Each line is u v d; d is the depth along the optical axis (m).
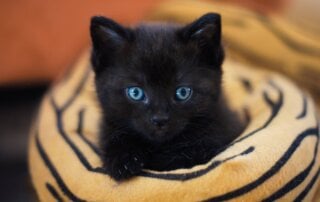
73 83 0.41
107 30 0.31
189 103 0.31
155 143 0.31
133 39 0.31
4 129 0.52
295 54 0.46
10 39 0.48
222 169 0.28
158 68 0.30
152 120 0.30
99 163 0.31
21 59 0.49
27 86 0.51
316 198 0.32
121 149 0.30
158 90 0.30
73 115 0.37
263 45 0.47
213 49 0.31
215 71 0.32
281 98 0.37
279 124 0.33
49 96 0.41
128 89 0.30
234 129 0.33
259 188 0.28
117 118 0.31
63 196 0.31
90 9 0.50
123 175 0.29
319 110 0.43
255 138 0.31
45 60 0.50
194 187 0.28
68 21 0.50
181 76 0.30
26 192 0.45
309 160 0.30
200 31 0.31
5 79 0.49
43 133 0.36
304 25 0.53
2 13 0.48
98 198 0.29
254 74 0.43
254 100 0.39
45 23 0.49
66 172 0.31
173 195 0.28
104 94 0.32
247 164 0.28
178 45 0.30
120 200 0.29
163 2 0.52
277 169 0.29
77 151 0.33
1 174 0.47
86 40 0.50
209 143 0.32
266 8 0.58
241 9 0.50
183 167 0.31
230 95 0.40
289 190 0.29
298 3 0.62
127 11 0.51
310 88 0.45
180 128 0.30
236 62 0.46
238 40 0.47
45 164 0.33
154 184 0.28
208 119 0.32
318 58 0.45
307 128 0.32
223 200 0.28
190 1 0.51
